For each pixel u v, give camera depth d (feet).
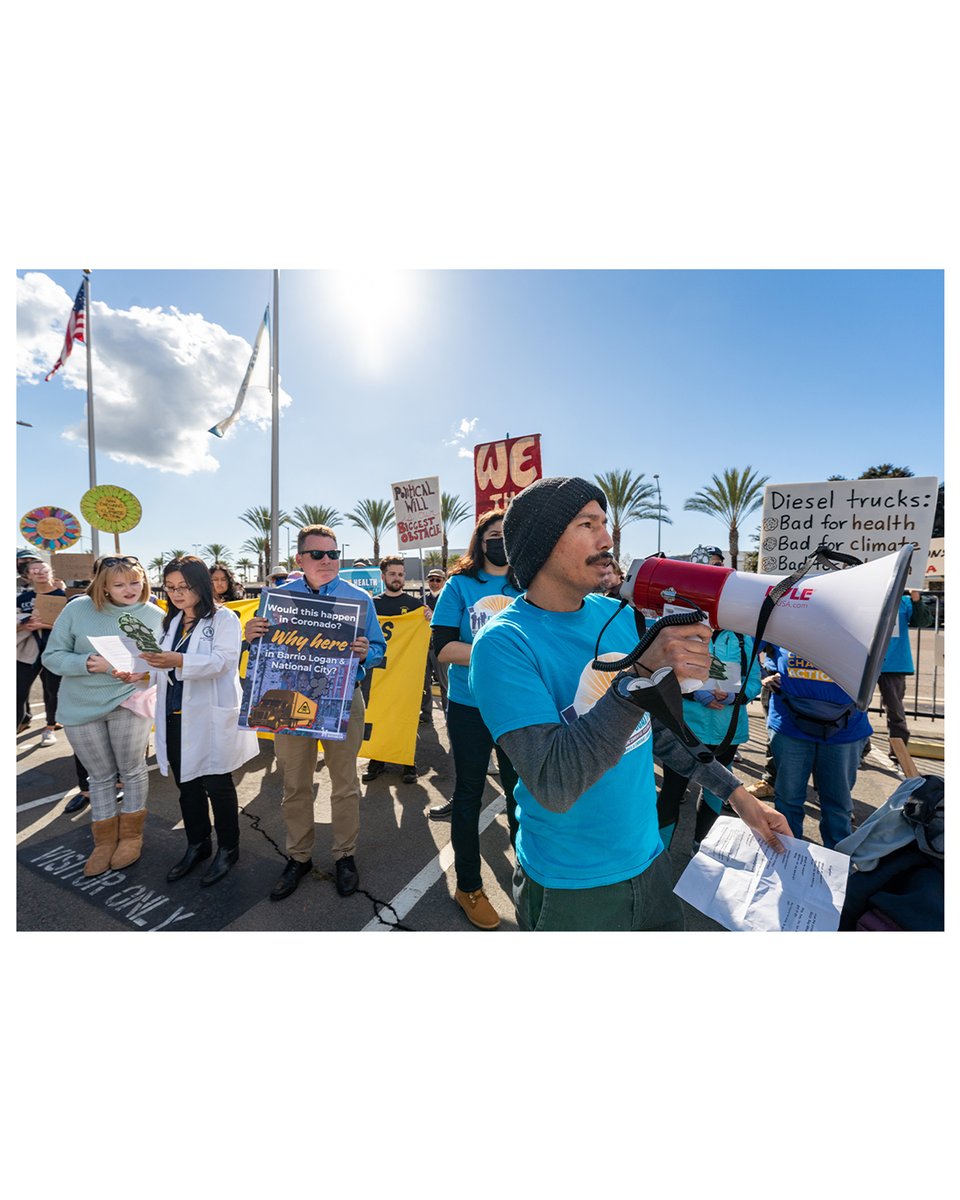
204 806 9.10
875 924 4.21
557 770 2.99
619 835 3.75
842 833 8.19
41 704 21.63
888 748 15.31
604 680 3.74
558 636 3.81
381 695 13.64
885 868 4.38
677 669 2.82
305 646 8.26
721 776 4.44
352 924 7.68
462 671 7.45
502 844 10.05
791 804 8.50
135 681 8.79
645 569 3.55
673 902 4.26
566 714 3.57
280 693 8.14
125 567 9.19
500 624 3.69
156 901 8.25
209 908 8.07
